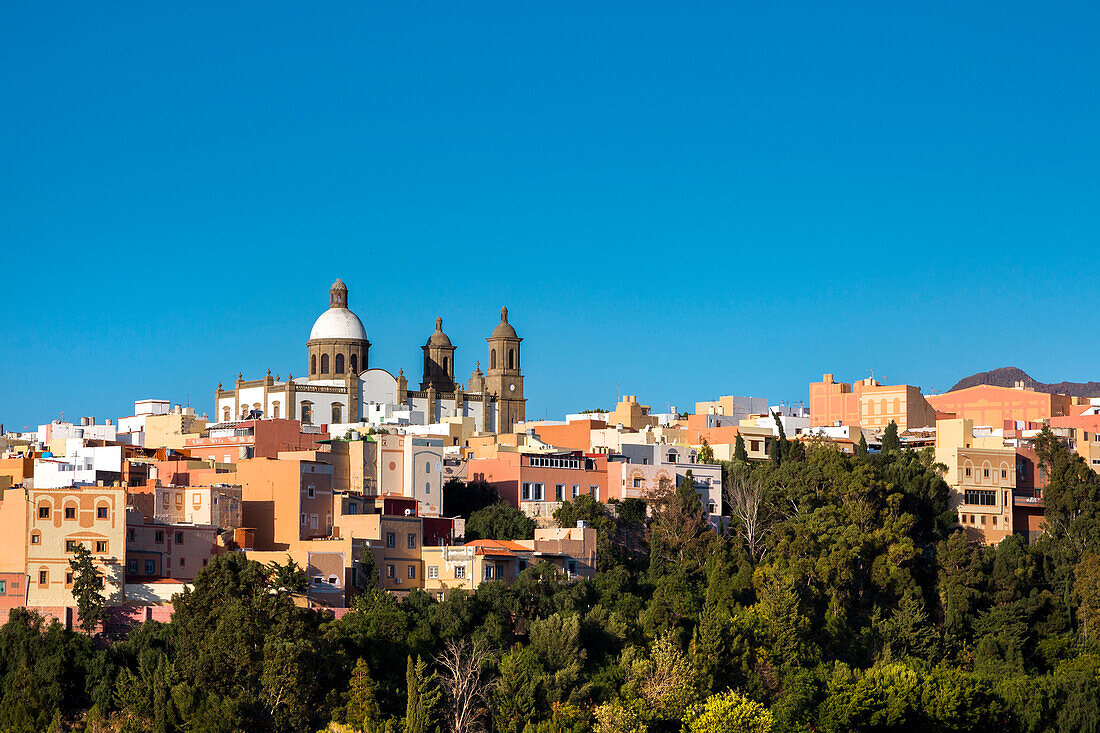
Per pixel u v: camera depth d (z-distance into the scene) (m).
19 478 169.50
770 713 132.88
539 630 137.75
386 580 154.00
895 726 140.50
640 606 153.25
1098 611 169.38
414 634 135.88
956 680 145.25
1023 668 161.12
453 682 128.62
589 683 133.38
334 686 127.81
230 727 117.88
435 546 158.62
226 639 124.19
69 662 127.88
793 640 147.38
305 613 130.12
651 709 132.38
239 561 131.62
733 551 171.00
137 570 142.25
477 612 142.62
